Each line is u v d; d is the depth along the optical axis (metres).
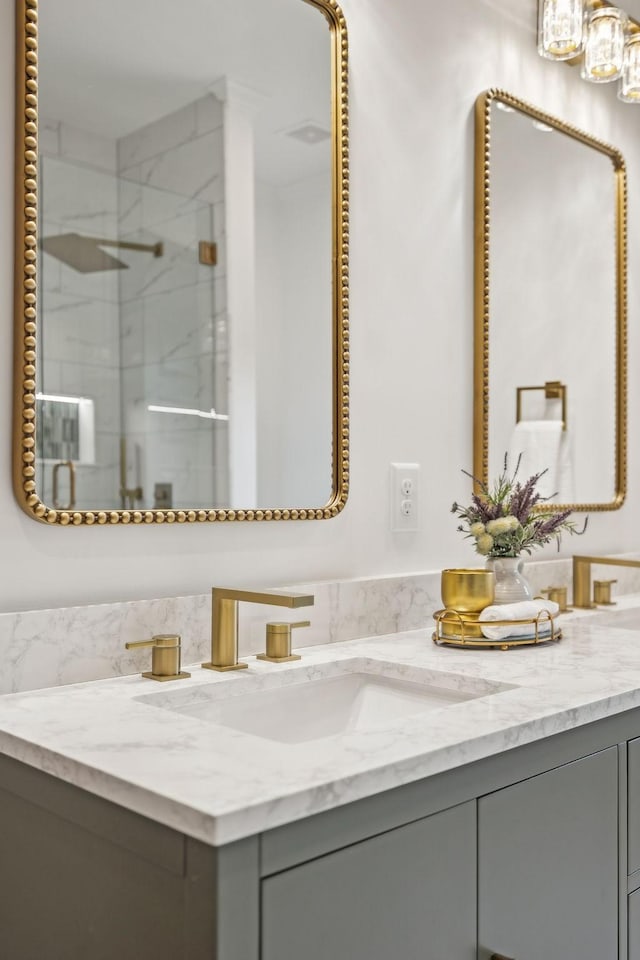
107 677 1.20
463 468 1.82
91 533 1.22
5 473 1.15
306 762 0.82
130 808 0.77
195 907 0.72
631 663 1.32
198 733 0.93
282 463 1.54
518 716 1.00
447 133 1.79
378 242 1.64
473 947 0.93
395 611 1.61
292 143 1.56
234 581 1.40
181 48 1.46
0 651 1.10
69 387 1.63
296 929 0.75
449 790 0.91
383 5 1.67
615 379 2.27
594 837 1.13
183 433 1.66
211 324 1.65
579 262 2.14
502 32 1.93
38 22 1.30
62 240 1.61
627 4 2.24
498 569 1.60
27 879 0.94
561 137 2.08
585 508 2.13
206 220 1.61
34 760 0.90
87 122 1.47
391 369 1.66
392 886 0.84
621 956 1.18
